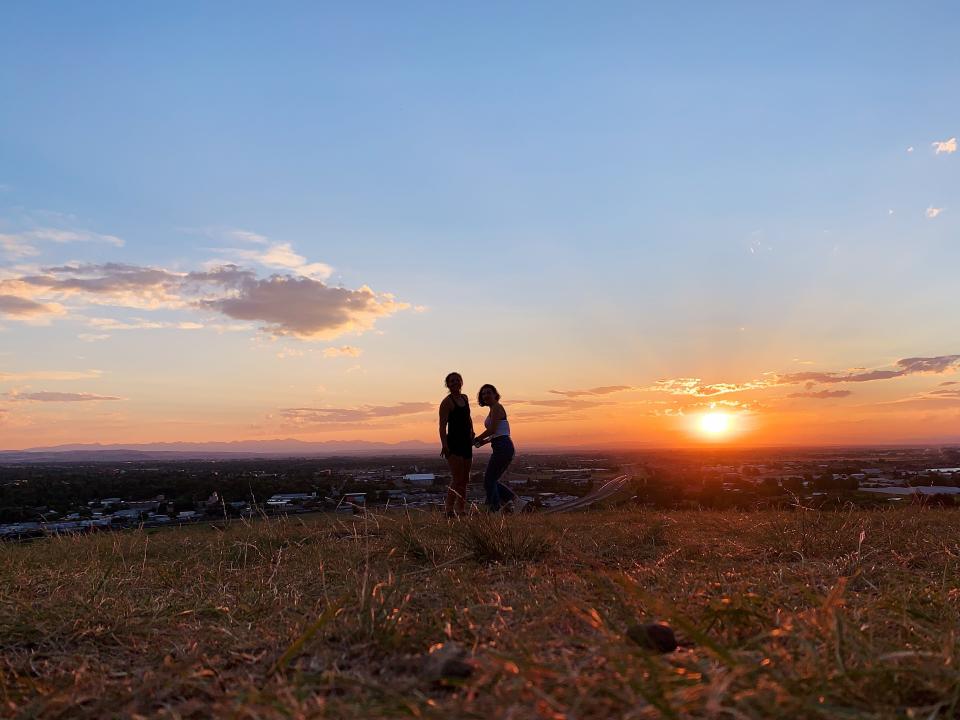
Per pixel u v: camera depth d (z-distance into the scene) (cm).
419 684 196
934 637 230
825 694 169
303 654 249
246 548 575
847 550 513
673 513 879
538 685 170
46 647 287
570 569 460
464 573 440
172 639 293
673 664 193
